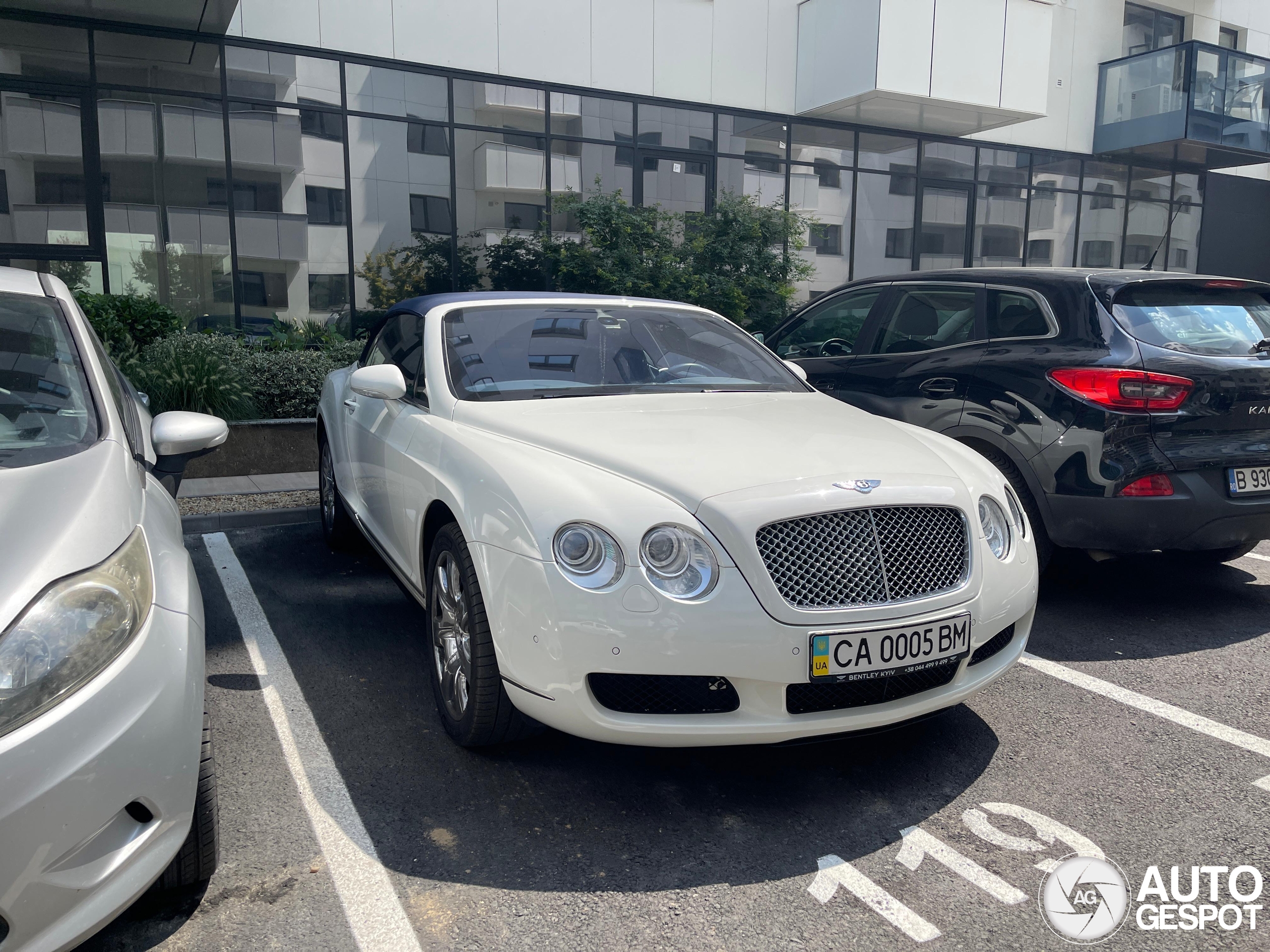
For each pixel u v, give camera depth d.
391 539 3.70
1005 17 13.40
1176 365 3.90
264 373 8.10
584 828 2.53
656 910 2.18
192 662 1.96
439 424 3.29
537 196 12.09
